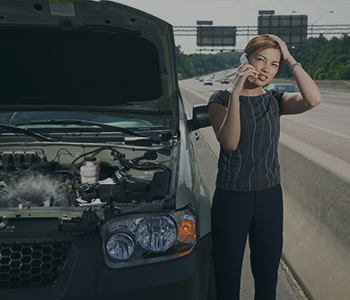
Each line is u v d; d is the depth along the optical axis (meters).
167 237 1.86
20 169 2.65
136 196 2.35
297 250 3.02
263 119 1.95
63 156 2.78
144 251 1.86
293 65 1.98
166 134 2.94
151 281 1.79
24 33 2.35
